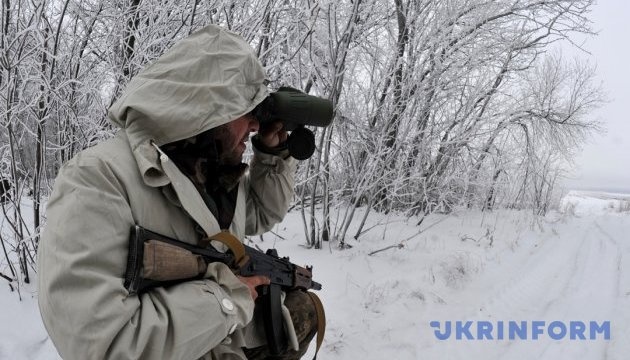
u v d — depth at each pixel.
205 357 1.17
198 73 1.07
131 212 1.01
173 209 1.10
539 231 9.97
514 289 5.30
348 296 4.22
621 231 11.30
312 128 5.40
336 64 5.11
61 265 0.90
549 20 7.20
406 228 7.21
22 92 3.36
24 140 4.06
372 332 3.66
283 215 1.70
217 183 1.30
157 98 1.05
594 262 7.27
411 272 5.14
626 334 4.04
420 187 7.12
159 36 4.09
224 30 1.13
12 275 3.58
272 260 1.50
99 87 4.02
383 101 6.13
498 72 7.38
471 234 7.70
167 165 1.05
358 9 5.08
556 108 11.14
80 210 0.94
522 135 10.02
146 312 0.96
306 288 1.67
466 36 6.65
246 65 1.12
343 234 5.66
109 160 1.02
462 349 3.59
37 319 3.16
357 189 5.77
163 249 1.00
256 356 1.50
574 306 4.85
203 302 1.03
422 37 6.27
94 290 0.91
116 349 0.91
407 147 6.31
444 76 6.42
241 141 1.28
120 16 3.88
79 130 3.89
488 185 8.90
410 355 3.40
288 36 4.56
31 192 4.22
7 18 3.21
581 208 23.14
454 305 4.49
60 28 3.44
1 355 2.73
